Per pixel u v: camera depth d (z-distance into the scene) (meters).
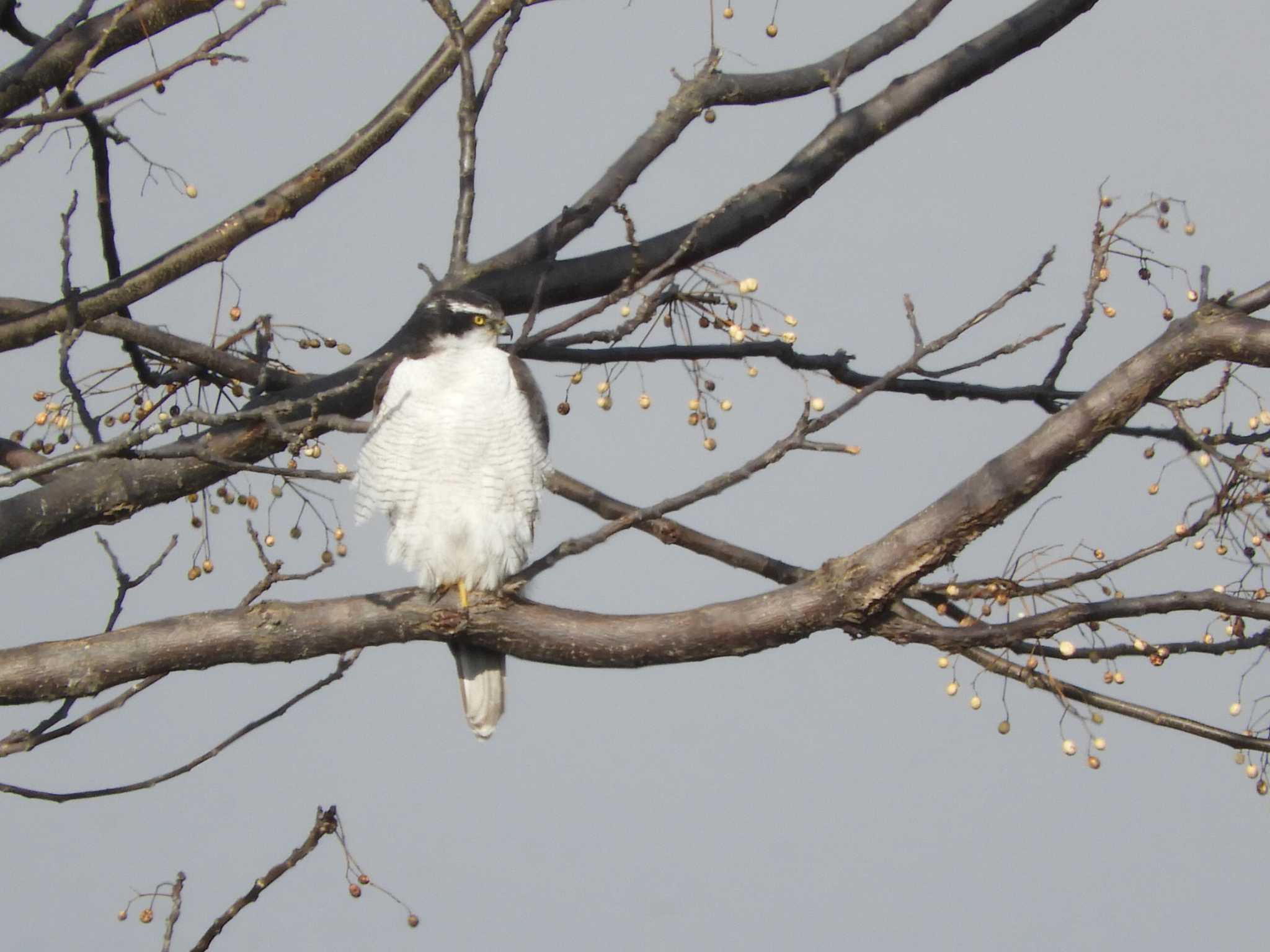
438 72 12.13
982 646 9.38
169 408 12.74
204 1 11.61
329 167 12.16
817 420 8.86
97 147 11.41
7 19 11.45
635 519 9.34
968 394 13.73
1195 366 9.26
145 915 9.93
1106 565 9.48
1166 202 11.16
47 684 9.49
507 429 10.96
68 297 9.63
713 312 11.66
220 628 9.70
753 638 9.60
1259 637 9.68
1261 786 9.72
